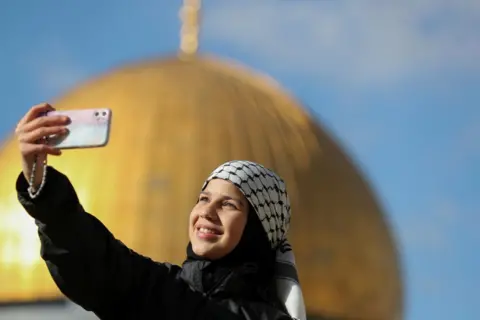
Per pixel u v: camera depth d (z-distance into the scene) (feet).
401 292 139.03
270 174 22.16
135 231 123.13
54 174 20.06
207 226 21.42
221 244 21.33
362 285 132.87
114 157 126.82
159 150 127.03
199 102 132.26
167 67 139.85
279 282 22.07
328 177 132.77
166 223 123.34
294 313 21.65
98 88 137.18
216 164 126.52
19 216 130.00
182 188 124.67
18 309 126.52
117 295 20.56
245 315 20.79
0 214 130.62
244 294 21.16
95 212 123.95
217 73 138.72
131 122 129.70
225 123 130.41
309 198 129.80
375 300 134.51
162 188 124.67
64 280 20.24
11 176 133.59
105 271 20.29
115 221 123.54
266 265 21.89
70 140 19.93
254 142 130.00
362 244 133.59
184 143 127.54
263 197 21.74
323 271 129.39
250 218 21.74
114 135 128.36
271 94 138.92
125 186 125.08
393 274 137.69
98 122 20.03
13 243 128.77
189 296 20.66
